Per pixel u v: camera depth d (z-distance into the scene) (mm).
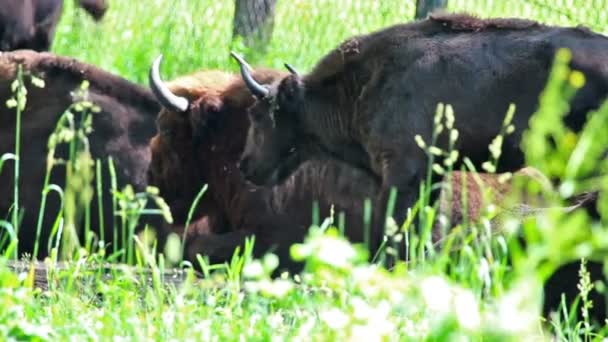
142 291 23125
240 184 31906
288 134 31516
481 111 29281
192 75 33594
